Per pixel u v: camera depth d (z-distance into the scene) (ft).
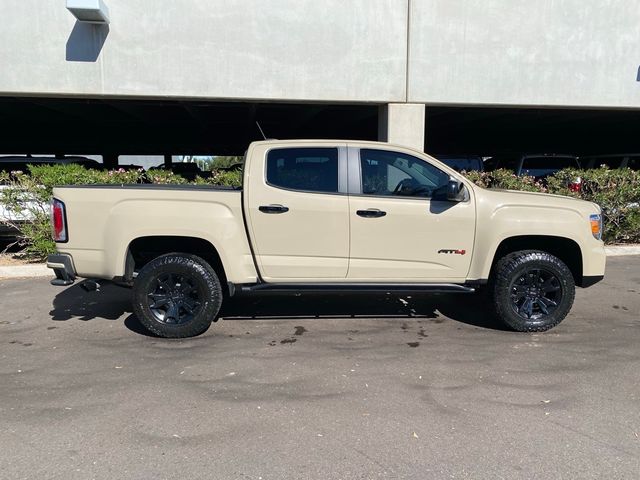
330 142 17.79
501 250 18.79
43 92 29.91
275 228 17.29
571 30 33.50
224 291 19.35
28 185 28.35
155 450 10.84
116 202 17.11
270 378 14.37
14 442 11.14
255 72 31.19
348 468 10.22
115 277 17.31
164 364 15.38
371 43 31.86
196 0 30.27
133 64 30.27
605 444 11.07
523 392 13.51
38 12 29.30
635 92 34.71
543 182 36.55
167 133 82.38
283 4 30.91
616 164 45.21
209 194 17.31
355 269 17.65
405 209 17.48
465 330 18.49
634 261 31.09
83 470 10.14
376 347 16.76
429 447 10.95
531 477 9.94
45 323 19.30
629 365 15.30
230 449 10.88
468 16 32.45
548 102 33.91
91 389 13.70
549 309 18.19
